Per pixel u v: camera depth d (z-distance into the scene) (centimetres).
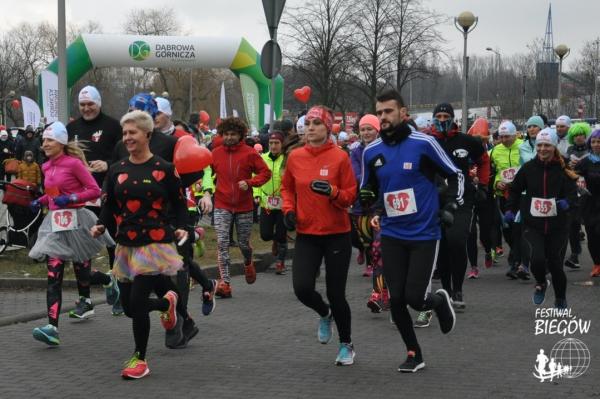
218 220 987
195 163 738
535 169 878
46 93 2392
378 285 883
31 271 1095
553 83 5081
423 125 1095
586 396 569
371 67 4072
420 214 625
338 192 623
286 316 868
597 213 1131
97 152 841
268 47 1188
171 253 625
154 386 597
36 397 569
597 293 1024
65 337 759
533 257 871
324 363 664
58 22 1405
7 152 2417
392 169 628
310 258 647
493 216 1254
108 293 838
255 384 602
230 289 995
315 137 642
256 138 1778
